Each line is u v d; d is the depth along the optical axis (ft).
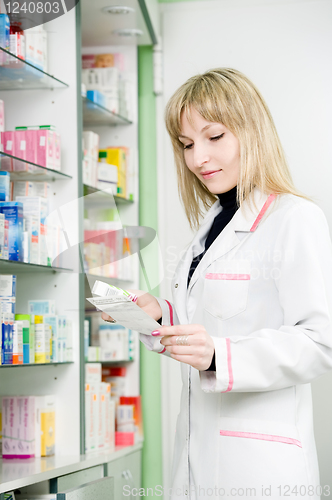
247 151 4.37
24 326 6.57
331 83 10.61
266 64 10.84
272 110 10.75
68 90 7.88
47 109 7.89
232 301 4.25
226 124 4.37
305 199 4.29
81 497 6.20
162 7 11.26
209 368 3.81
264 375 3.75
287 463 3.92
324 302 3.85
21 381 7.68
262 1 10.94
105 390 8.62
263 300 4.20
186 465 4.38
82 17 9.73
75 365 7.59
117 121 10.45
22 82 7.68
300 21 10.79
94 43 10.80
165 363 10.63
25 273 7.70
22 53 6.98
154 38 10.68
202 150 4.45
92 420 8.13
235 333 4.25
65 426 7.52
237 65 10.93
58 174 7.41
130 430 9.41
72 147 7.78
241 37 10.96
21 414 7.13
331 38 10.68
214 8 11.09
